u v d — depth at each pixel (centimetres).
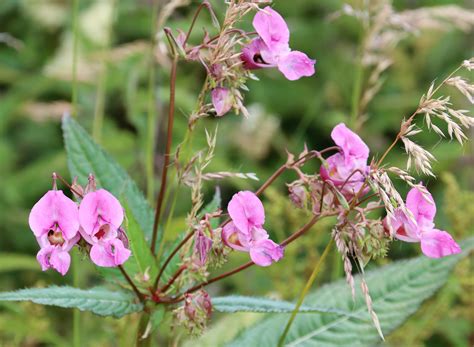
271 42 320
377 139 813
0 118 798
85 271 630
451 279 537
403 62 867
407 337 539
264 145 761
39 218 296
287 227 595
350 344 393
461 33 879
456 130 292
